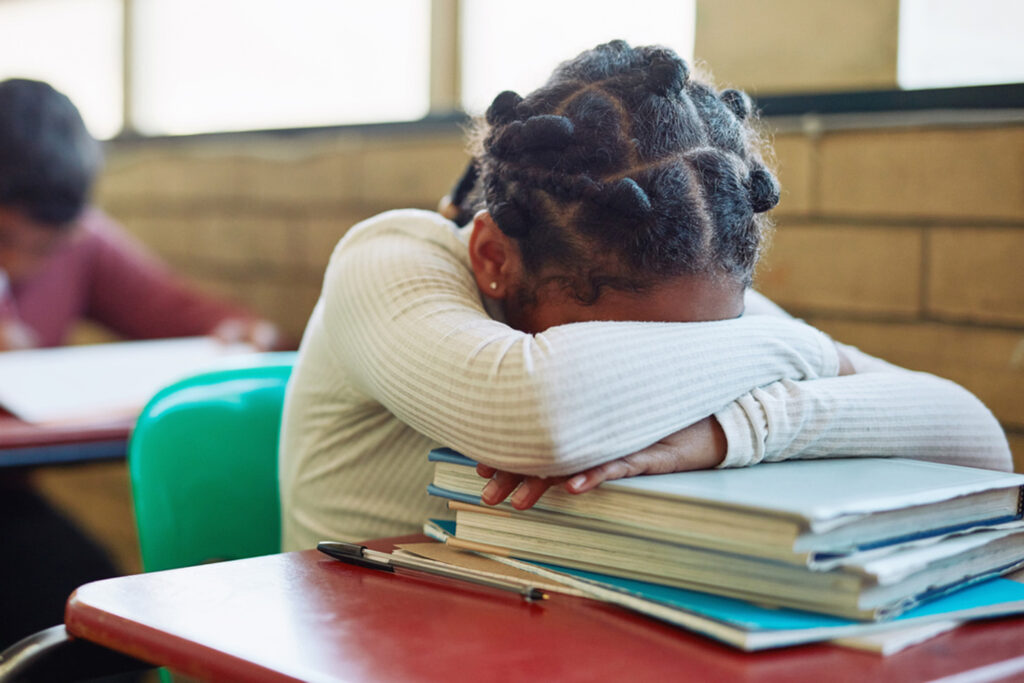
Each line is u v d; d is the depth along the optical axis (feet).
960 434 2.96
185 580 2.37
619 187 2.54
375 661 1.87
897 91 4.84
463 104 6.89
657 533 2.17
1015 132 4.48
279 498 3.94
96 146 6.56
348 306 3.01
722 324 2.71
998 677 1.86
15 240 6.38
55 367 5.81
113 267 7.75
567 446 2.32
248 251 8.07
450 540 2.60
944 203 4.70
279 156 7.74
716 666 1.86
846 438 2.71
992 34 4.72
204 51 8.98
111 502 9.23
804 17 5.18
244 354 6.59
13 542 5.74
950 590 2.21
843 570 1.97
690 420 2.51
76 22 10.20
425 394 2.62
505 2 6.76
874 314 4.95
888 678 1.81
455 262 3.07
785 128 5.18
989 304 4.60
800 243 5.16
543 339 2.49
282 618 2.11
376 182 7.08
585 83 2.79
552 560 2.39
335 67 7.98
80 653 2.36
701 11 5.55
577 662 1.88
